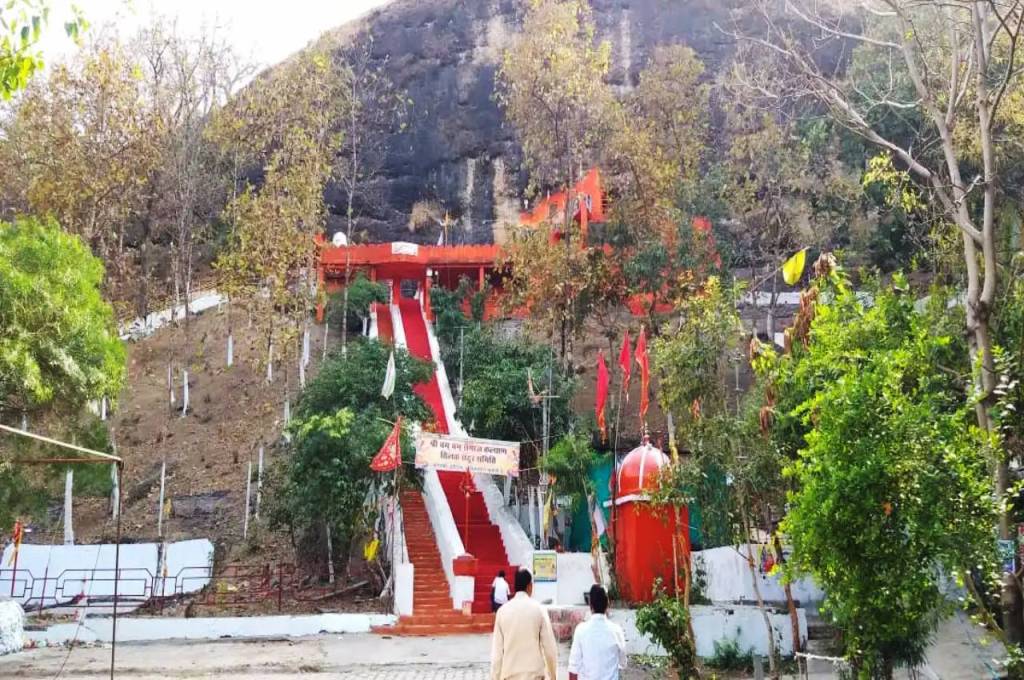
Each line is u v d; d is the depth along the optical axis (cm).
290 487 2295
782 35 2377
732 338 1493
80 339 2075
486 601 2122
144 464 3125
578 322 3123
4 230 2223
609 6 5888
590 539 2525
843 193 3359
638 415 3167
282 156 3484
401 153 5831
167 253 4484
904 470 860
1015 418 1136
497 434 2616
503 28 6088
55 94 3241
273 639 1914
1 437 2081
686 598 1437
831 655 1616
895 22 3053
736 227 3581
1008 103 1941
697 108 3722
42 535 2725
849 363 1032
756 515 1460
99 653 1738
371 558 2195
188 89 3328
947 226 2100
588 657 820
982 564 853
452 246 4569
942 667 1457
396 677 1499
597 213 3788
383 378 2503
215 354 3950
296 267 3550
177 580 2384
